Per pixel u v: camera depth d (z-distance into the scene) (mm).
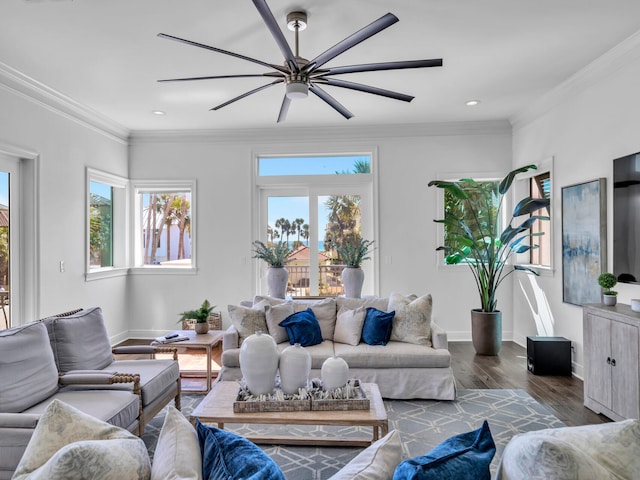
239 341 3820
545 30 3152
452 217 5102
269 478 979
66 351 2777
